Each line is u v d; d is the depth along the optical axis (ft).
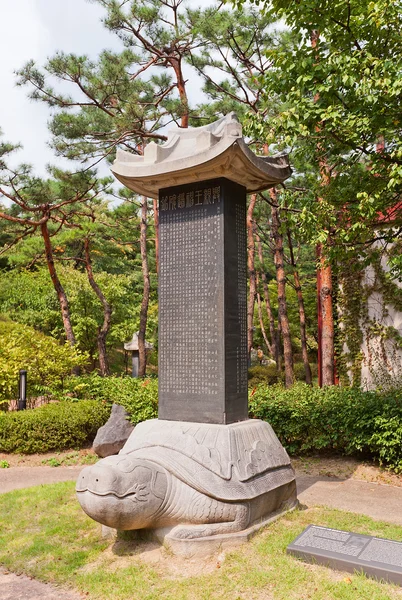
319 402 25.31
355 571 11.65
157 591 11.41
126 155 17.51
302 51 20.49
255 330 72.84
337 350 37.24
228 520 13.46
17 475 23.25
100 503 12.14
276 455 15.83
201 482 13.29
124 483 12.39
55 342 39.11
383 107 19.21
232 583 11.53
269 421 25.43
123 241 56.39
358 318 36.29
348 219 22.35
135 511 12.50
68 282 56.85
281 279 38.65
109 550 13.73
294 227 22.44
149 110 39.42
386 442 21.36
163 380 16.94
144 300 43.83
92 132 35.88
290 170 17.76
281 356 67.51
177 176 16.30
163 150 16.65
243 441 15.02
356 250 23.12
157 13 35.70
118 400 28.27
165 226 17.24
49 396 33.94
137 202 47.24
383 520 15.90
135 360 44.86
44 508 17.46
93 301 56.34
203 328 16.17
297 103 20.03
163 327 17.06
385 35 19.61
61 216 47.70
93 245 55.06
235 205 16.72
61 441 27.04
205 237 16.38
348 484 20.54
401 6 17.74
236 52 37.78
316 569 11.95
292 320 64.64
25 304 61.82
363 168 22.09
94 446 25.39
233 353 16.12
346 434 23.02
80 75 34.30
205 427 15.25
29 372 33.06
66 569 12.79
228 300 15.99
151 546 13.55
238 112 37.29
